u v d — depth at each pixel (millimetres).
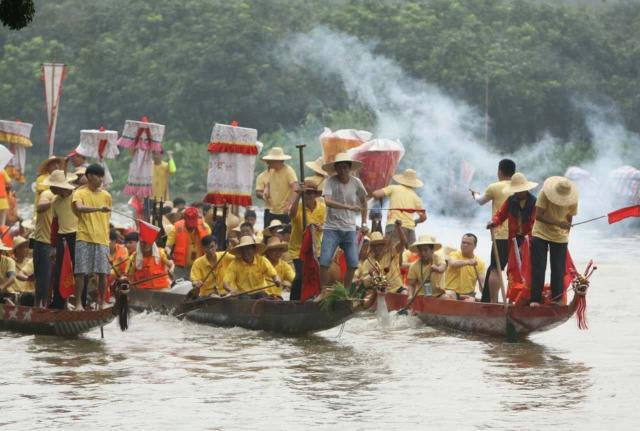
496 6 118938
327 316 30219
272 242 35219
